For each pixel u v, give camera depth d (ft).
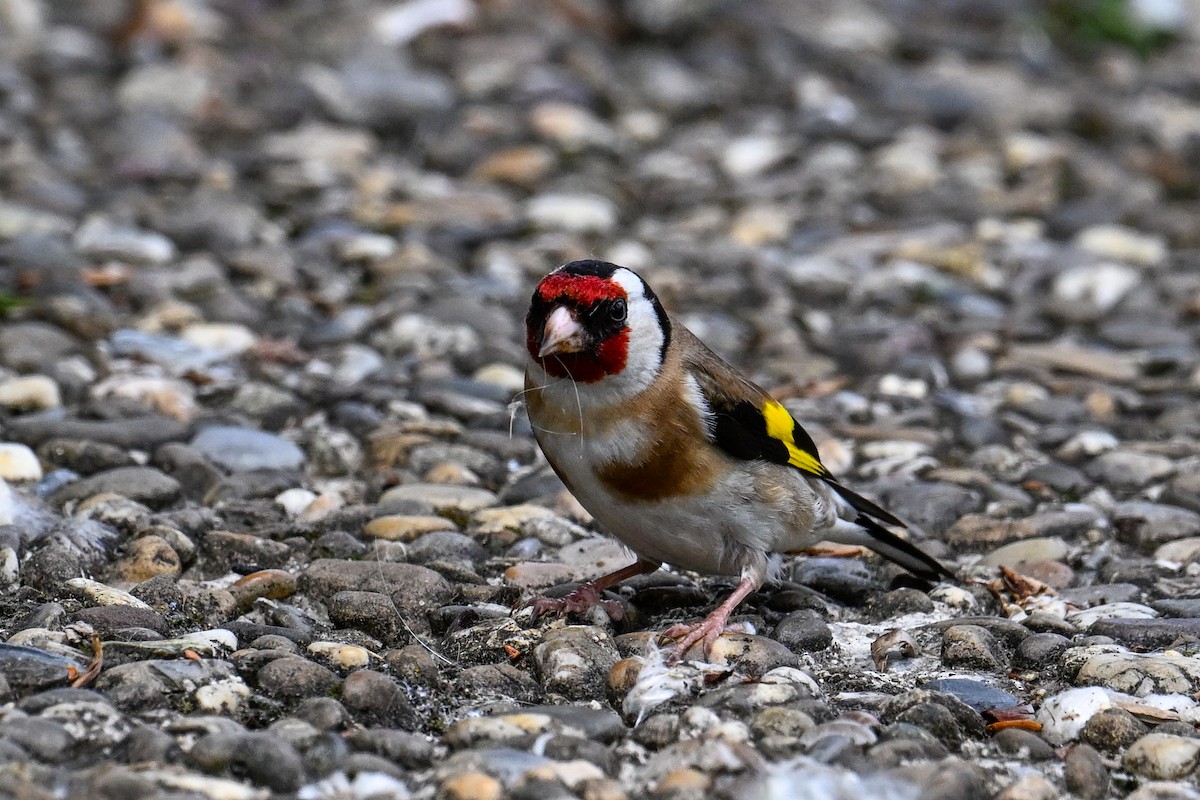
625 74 69.21
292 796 19.66
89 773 19.42
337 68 66.18
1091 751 21.70
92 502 29.48
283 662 22.79
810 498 26.48
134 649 23.20
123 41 67.00
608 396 24.84
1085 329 46.73
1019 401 40.16
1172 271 51.34
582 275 24.75
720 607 25.67
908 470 35.14
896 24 79.71
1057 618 26.91
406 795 19.85
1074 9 81.92
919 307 47.80
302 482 33.22
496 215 53.62
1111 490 34.73
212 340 41.11
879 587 29.43
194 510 29.94
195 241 48.96
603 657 24.08
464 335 42.70
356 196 54.44
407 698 22.76
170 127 58.90
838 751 21.03
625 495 25.55
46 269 44.57
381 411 37.40
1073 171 59.47
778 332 44.57
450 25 72.02
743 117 65.92
